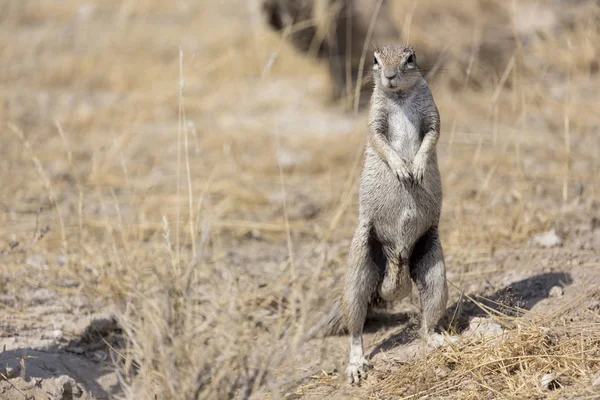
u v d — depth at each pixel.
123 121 22.12
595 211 14.66
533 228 13.98
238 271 13.12
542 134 18.86
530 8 24.80
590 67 22.89
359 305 10.51
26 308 12.34
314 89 24.33
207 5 34.12
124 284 12.54
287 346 9.52
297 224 15.59
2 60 28.25
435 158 10.57
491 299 11.75
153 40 29.48
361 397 9.60
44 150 19.80
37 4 35.69
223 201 16.39
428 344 10.51
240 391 8.89
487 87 21.88
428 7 24.92
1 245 14.39
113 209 16.14
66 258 13.44
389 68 10.05
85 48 28.75
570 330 10.27
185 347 8.46
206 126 21.52
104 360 11.18
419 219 10.48
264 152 19.59
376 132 10.48
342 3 22.03
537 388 9.07
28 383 10.00
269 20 22.45
